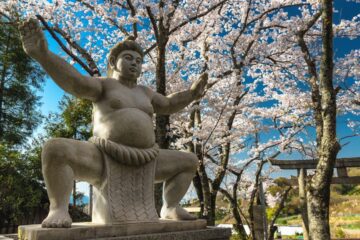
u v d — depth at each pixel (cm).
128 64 302
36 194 1061
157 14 713
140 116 282
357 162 763
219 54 953
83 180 269
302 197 757
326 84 594
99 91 285
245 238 977
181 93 340
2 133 1402
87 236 226
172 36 911
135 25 766
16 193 1021
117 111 279
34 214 1164
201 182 843
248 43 945
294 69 1004
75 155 247
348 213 1644
